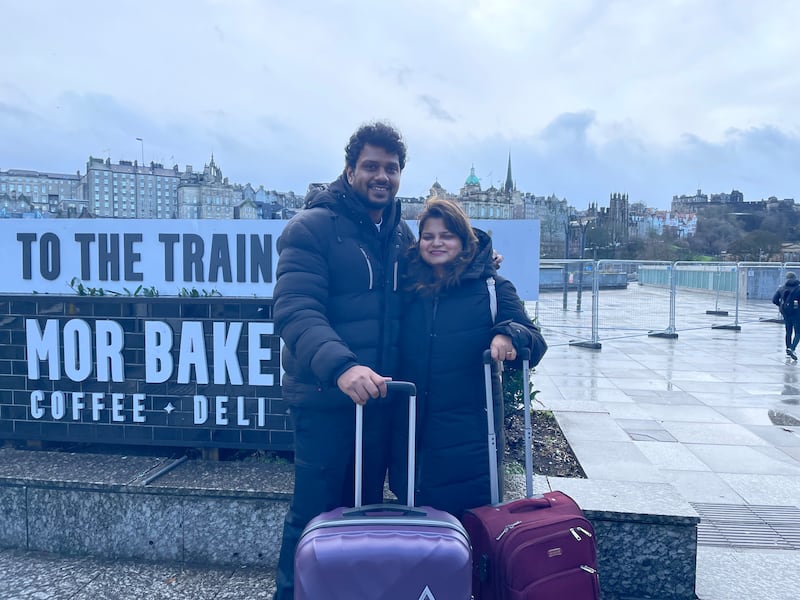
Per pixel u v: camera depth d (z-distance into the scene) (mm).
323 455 2379
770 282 25141
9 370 3982
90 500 3438
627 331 15742
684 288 29359
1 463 3752
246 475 3557
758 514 4199
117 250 4074
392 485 2479
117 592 3100
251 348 3775
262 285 3980
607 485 3459
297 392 2383
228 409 3809
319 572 1768
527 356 2309
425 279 2385
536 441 4645
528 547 1978
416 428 2375
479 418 2400
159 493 3379
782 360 11547
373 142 2363
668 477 4957
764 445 5883
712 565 3451
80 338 3906
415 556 1771
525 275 4523
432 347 2352
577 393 8430
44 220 4102
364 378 1971
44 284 4129
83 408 3934
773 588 3199
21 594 3076
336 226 2346
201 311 3807
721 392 8531
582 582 2025
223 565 3371
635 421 6848
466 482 2373
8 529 3518
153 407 3873
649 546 3059
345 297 2344
